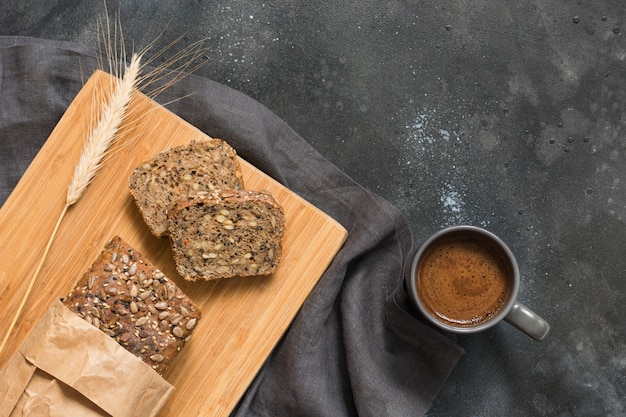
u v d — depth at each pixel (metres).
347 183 0.92
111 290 0.85
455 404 0.94
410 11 0.95
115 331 0.85
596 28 0.95
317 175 0.92
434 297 0.89
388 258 0.92
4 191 0.93
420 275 0.89
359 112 0.95
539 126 0.95
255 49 0.95
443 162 0.95
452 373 0.94
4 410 0.82
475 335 0.94
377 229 0.90
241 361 0.89
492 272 0.88
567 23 0.95
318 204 0.92
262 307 0.89
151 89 0.93
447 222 0.94
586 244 0.94
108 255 0.86
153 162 0.88
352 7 0.95
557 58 0.95
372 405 0.90
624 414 0.93
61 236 0.90
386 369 0.92
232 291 0.89
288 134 0.92
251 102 0.92
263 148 0.91
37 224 0.90
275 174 0.92
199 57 0.95
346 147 0.95
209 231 0.87
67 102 0.93
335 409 0.91
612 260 0.94
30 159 0.93
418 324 0.91
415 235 0.94
